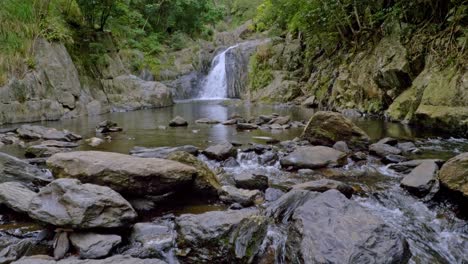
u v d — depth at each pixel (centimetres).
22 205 364
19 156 620
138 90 1599
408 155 606
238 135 832
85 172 412
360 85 1282
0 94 1013
